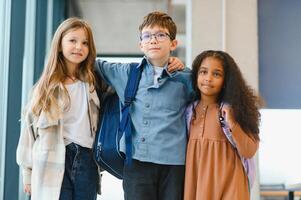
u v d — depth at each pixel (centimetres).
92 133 230
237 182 214
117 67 235
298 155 452
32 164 225
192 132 223
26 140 229
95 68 239
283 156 454
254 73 430
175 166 218
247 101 223
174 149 217
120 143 219
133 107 223
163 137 216
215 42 431
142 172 217
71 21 234
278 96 443
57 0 474
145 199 215
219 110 222
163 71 224
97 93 241
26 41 343
